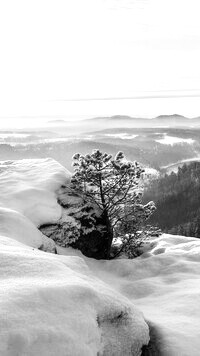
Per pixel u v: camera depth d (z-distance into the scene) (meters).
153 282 10.81
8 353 3.74
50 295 4.68
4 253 5.90
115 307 5.42
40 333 4.06
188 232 77.88
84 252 14.10
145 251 17.55
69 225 13.89
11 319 4.03
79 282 5.23
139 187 15.27
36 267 5.57
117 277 12.12
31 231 11.82
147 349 6.12
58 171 16.17
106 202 15.38
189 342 6.41
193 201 102.00
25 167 16.84
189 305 8.38
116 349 5.23
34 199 14.06
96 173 14.01
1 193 14.10
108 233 14.89
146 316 7.76
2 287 4.66
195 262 12.73
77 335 4.38
